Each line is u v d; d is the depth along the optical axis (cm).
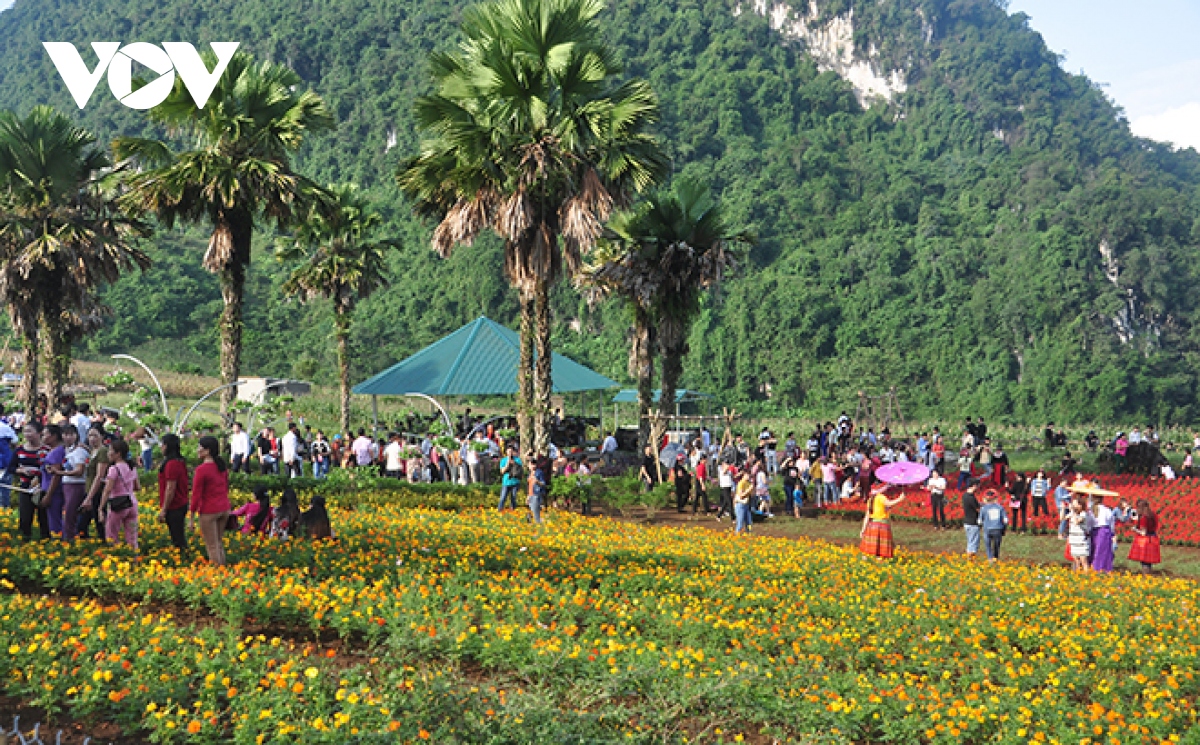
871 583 1308
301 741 545
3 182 2503
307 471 2772
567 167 2097
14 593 888
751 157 18862
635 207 2745
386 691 628
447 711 586
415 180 2212
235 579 901
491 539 1507
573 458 2914
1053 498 2569
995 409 14138
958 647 968
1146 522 1747
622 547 1507
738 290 15462
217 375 10712
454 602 917
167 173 2147
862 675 805
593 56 2094
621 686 707
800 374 14738
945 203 18512
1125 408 13750
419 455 2553
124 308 12688
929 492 2453
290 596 848
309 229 3666
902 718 712
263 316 13638
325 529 1339
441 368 3016
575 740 597
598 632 890
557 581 1148
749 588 1195
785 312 15075
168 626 729
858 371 14362
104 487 1099
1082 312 14625
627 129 2127
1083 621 1098
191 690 628
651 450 2875
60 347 2638
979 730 703
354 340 13012
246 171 2181
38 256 2441
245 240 2283
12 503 1470
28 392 2622
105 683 612
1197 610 1223
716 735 676
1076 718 724
